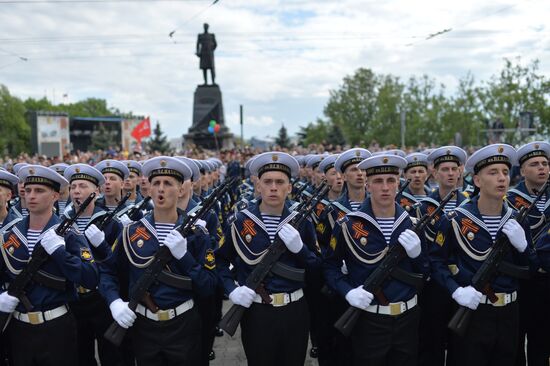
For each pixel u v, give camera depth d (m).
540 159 5.89
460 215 4.59
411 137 49.88
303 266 4.61
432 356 5.38
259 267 4.42
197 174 6.07
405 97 55.69
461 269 4.49
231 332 4.29
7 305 4.16
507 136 35.16
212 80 31.95
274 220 4.66
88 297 5.26
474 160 4.59
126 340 5.45
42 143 61.78
